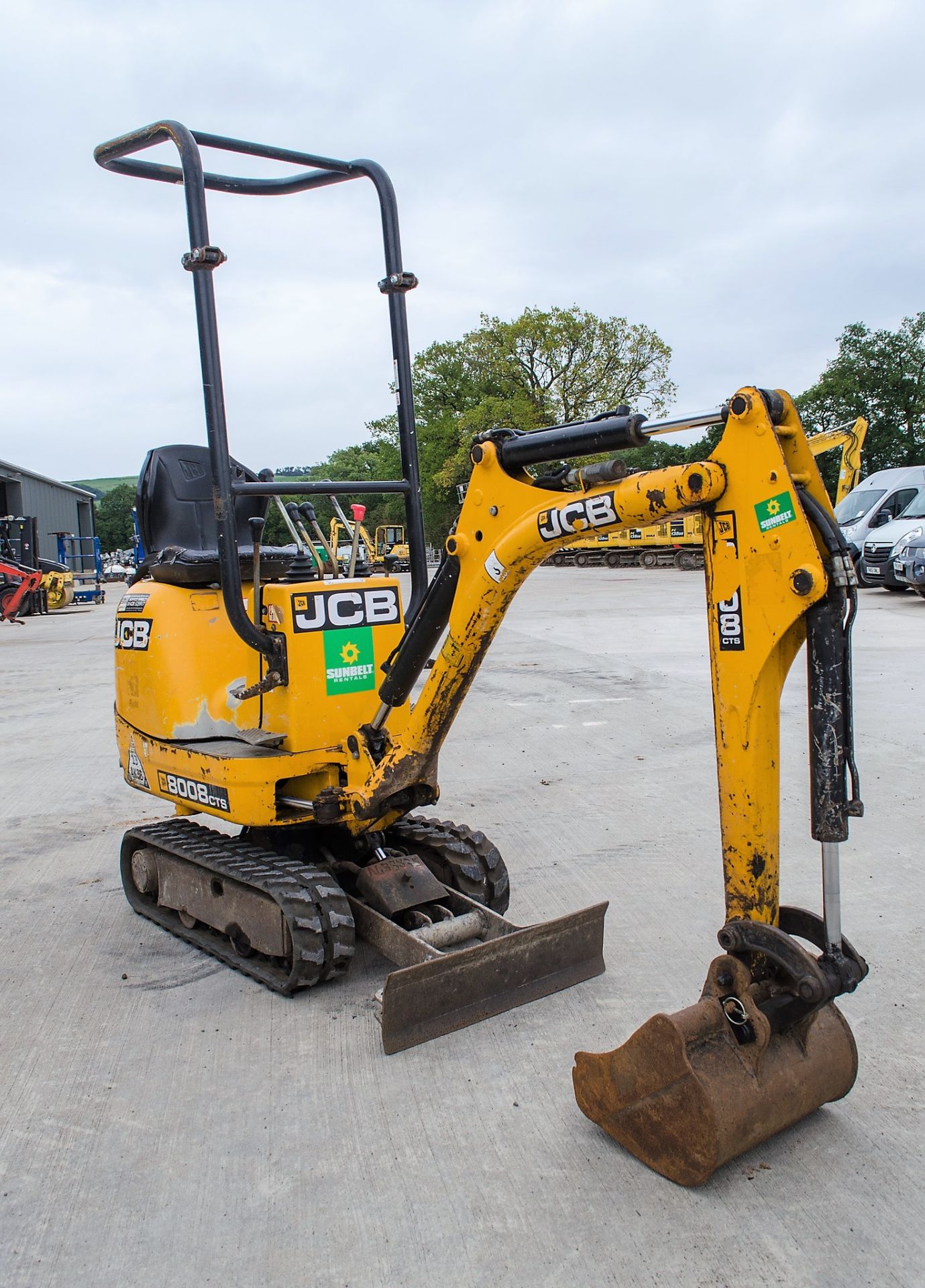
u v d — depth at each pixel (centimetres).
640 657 1252
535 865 544
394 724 404
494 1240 258
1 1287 246
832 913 266
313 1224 266
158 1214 272
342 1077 338
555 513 305
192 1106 324
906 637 1306
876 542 1917
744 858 278
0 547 2586
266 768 400
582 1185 279
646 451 3781
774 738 273
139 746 474
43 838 625
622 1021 369
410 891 414
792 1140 296
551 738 845
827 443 2267
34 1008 397
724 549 267
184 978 422
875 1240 255
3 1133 313
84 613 2566
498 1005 377
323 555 485
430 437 4478
